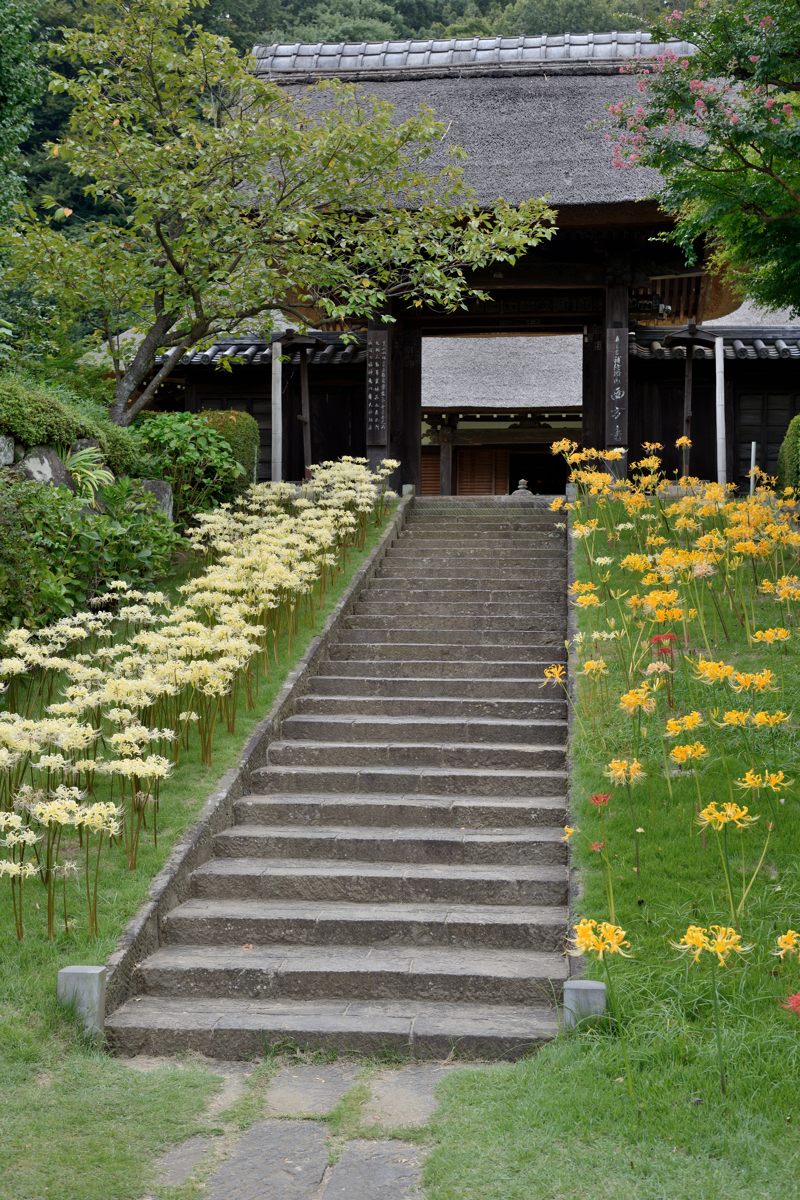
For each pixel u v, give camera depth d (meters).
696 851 5.48
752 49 7.98
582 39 16.22
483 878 5.80
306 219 11.42
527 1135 3.81
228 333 13.16
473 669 8.76
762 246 9.38
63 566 8.89
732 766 6.24
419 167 14.50
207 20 28.97
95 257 12.34
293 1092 4.31
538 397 23.72
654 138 8.66
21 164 14.16
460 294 14.63
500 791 6.91
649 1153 3.68
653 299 16.47
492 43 16.36
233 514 11.91
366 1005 4.98
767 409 16.91
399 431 15.64
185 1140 3.93
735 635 8.20
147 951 5.33
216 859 6.28
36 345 14.44
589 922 3.91
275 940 5.51
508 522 12.36
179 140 11.64
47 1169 3.70
